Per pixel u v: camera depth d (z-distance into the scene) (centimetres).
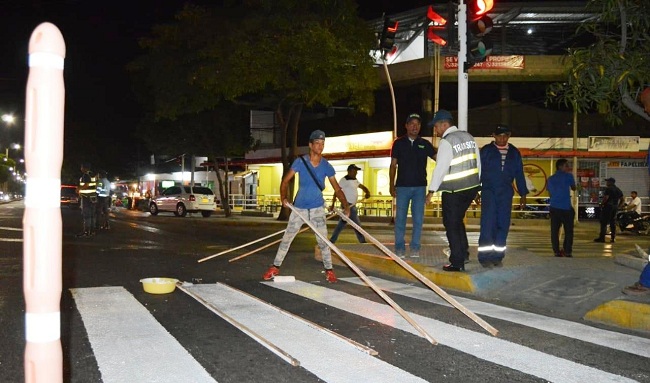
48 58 201
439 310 635
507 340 518
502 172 775
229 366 440
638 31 761
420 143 905
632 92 769
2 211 3334
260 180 3844
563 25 3070
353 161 3216
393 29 1630
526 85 2917
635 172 2930
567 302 654
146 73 3084
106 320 575
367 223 2573
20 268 919
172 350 478
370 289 755
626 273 728
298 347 490
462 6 959
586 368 442
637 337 533
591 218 2877
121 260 1039
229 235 1672
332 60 2058
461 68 958
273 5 2125
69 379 409
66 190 3644
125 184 6638
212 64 2166
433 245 1124
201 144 3025
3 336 522
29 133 200
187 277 853
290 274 887
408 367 441
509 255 916
